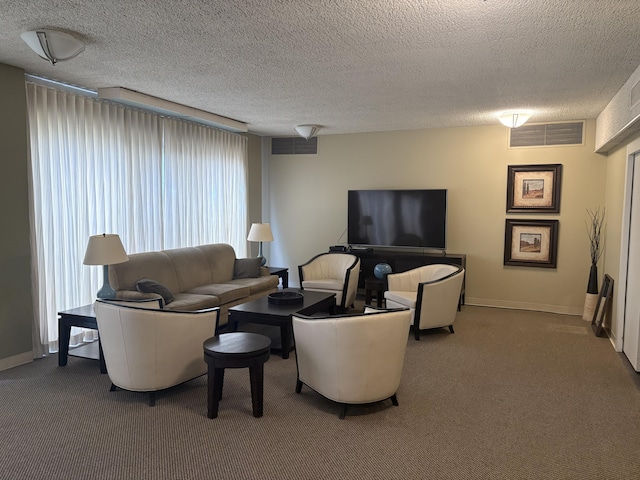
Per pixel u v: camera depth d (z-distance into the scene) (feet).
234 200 23.39
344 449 8.96
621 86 14.28
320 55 11.55
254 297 18.79
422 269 18.65
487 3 8.45
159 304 12.46
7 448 8.92
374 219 23.29
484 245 21.89
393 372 10.41
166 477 8.00
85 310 13.61
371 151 23.79
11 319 13.26
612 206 17.78
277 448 8.97
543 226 20.72
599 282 19.79
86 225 15.51
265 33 10.07
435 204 22.00
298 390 11.57
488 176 21.61
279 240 26.25
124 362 10.55
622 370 13.44
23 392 11.53
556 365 13.83
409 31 9.86
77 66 12.83
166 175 19.02
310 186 25.30
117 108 16.58
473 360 14.21
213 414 10.17
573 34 9.92
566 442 9.32
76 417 10.19
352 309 20.76
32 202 13.74
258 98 16.51
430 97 16.03
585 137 19.89
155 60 12.15
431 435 9.55
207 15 9.13
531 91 15.05
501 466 8.45
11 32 10.23
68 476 8.02
